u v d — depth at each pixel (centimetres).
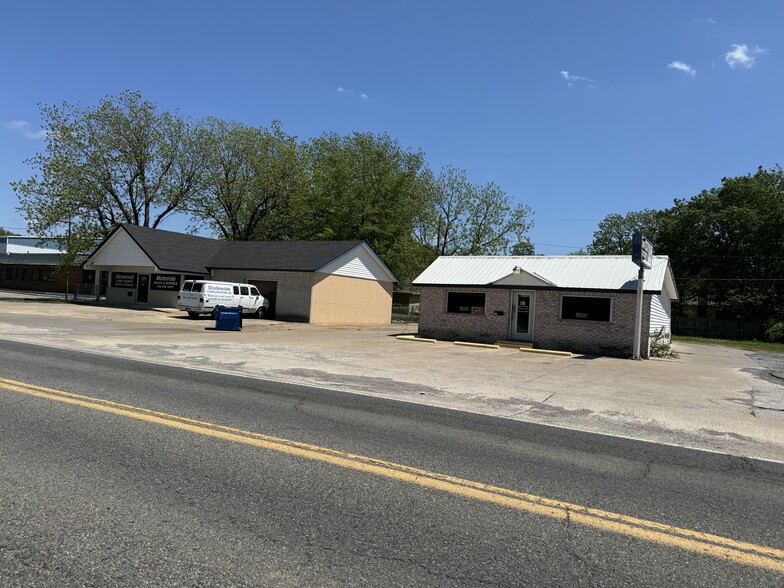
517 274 2223
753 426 802
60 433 571
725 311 5131
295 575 317
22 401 705
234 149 4288
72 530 360
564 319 2173
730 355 2542
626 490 485
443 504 432
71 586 298
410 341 2217
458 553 352
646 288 2062
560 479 506
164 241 3384
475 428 696
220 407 735
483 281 2339
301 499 429
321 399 837
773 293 4719
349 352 1620
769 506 464
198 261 3366
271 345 1697
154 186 3988
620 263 2302
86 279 4741
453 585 314
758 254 4872
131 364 1095
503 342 2220
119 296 3494
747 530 409
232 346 1592
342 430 646
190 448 542
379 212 4266
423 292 2427
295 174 4322
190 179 4091
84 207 3691
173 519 383
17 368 962
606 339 2102
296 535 367
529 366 1517
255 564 327
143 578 307
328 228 4175
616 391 1104
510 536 380
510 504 438
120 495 420
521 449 604
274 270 3098
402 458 546
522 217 5372
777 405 1013
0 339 1421
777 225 4728
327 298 3158
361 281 3459
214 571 317
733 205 5050
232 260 3341
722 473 553
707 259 5112
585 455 593
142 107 3869
